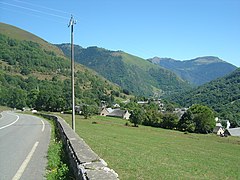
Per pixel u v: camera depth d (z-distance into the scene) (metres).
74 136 13.66
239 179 16.36
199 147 45.12
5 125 33.19
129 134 50.69
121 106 173.62
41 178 9.02
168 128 101.44
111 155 16.05
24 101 129.62
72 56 26.17
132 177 10.79
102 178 6.00
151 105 159.25
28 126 31.88
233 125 135.50
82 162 7.73
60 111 112.38
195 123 98.88
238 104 170.88
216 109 169.50
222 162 26.14
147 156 19.77
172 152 28.50
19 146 15.95
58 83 180.25
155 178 11.34
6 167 10.55
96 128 52.09
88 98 163.12
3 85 144.12
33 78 173.50
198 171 17.19
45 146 16.02
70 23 26.03
